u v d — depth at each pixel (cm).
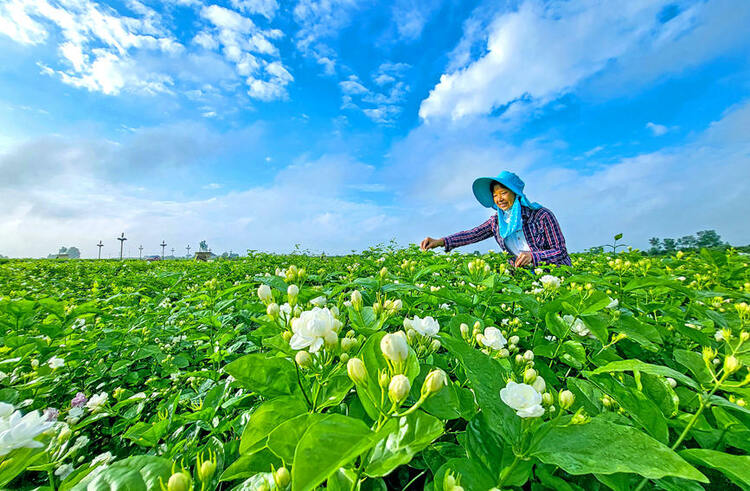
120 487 108
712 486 141
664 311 312
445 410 142
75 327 431
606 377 183
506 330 291
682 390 185
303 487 86
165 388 329
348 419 104
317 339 160
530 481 147
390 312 217
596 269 550
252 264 939
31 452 138
